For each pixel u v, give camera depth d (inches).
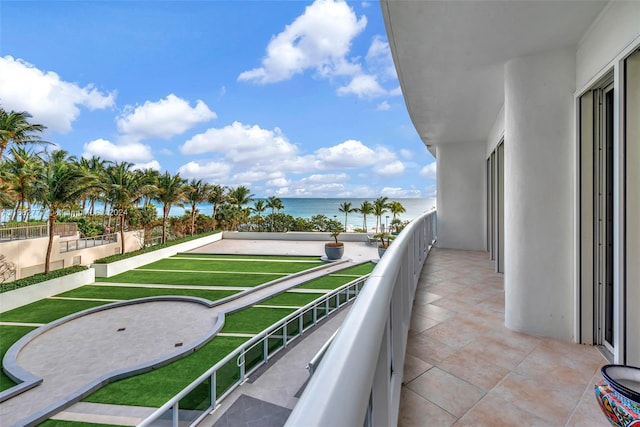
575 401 71.7
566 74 108.3
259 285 543.8
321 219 1320.1
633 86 79.4
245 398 236.8
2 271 520.1
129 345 336.5
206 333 359.9
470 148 285.6
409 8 92.7
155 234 1073.5
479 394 74.3
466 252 270.5
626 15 77.7
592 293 102.9
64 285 528.1
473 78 144.6
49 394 257.9
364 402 18.1
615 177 82.5
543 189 110.8
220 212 1264.8
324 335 339.3
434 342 101.9
